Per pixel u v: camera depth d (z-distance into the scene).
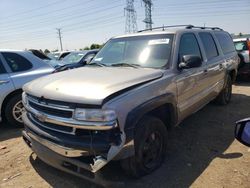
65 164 3.10
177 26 5.12
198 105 4.88
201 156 4.02
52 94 3.09
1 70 5.37
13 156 4.22
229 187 3.21
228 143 4.48
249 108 6.52
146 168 3.44
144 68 3.96
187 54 4.45
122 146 2.87
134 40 4.55
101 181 2.86
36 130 3.31
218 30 6.50
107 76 3.49
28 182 3.47
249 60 9.48
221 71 5.98
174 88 3.87
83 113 2.86
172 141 4.59
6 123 5.97
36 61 5.89
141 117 3.16
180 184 3.29
